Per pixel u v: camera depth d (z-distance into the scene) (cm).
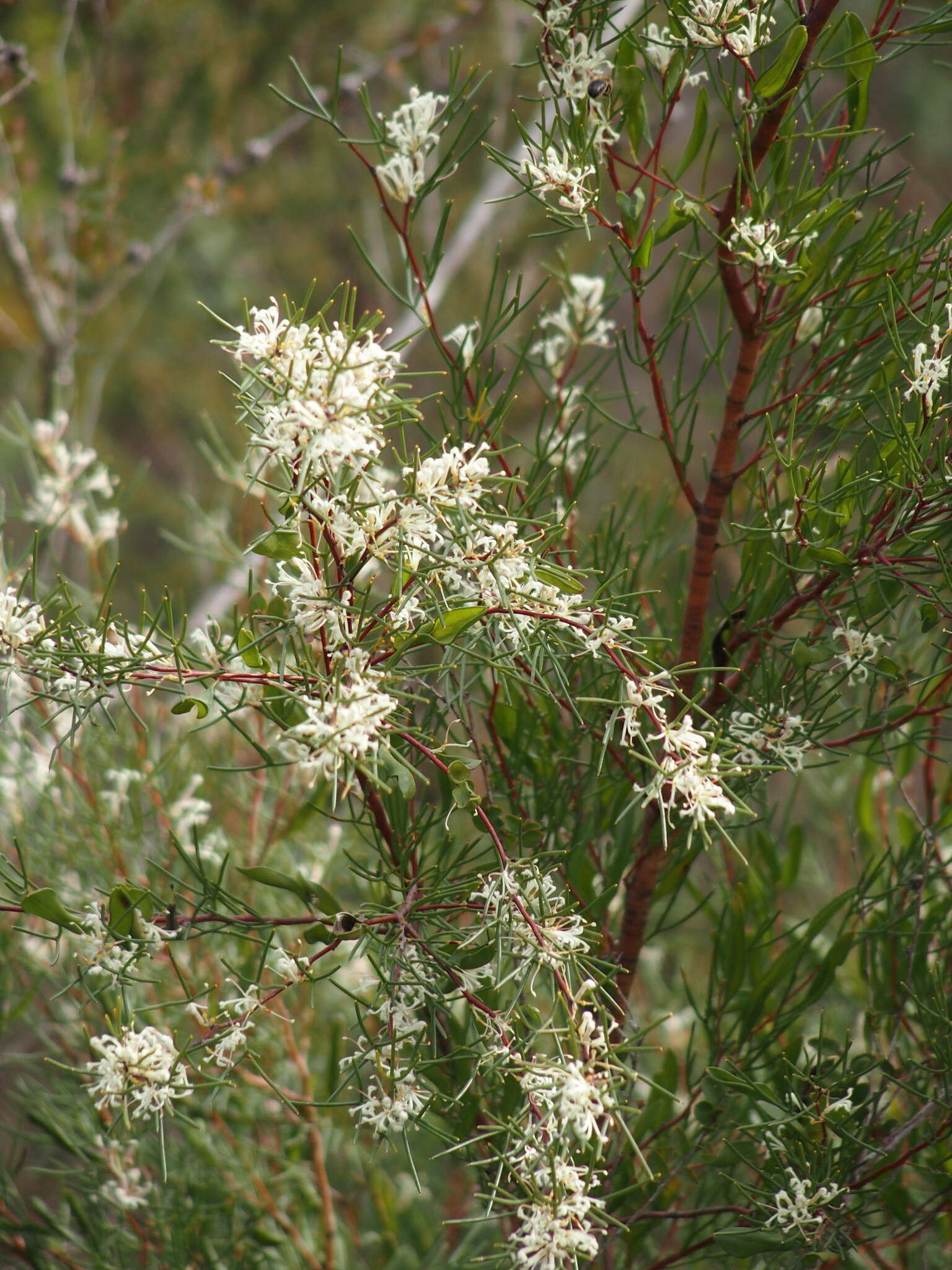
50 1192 151
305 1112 125
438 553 103
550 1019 101
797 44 106
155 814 131
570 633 105
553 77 108
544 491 109
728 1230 109
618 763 115
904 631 121
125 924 105
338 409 99
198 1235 124
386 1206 132
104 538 129
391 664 102
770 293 111
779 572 113
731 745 101
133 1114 103
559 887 111
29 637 103
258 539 101
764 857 124
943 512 106
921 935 117
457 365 113
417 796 122
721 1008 117
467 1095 110
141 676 103
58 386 190
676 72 108
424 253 112
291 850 134
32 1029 133
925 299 114
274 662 105
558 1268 101
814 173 111
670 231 108
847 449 124
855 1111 111
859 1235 115
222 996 127
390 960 106
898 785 114
